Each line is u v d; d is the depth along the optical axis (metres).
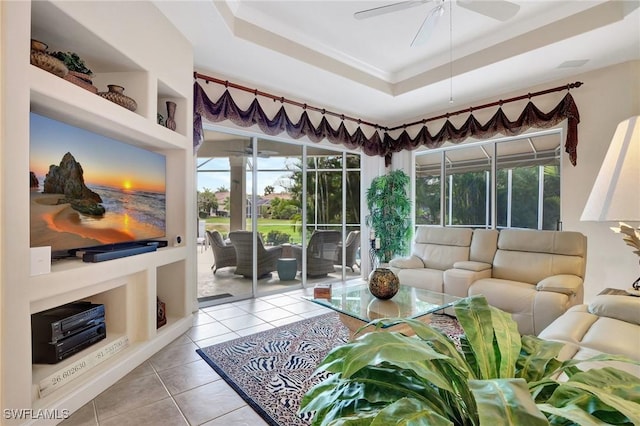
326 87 4.37
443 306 2.67
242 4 3.09
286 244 4.96
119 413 1.90
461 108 5.04
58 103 1.90
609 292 2.40
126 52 2.39
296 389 2.17
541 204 4.43
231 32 3.08
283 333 3.15
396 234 5.43
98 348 2.26
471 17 3.21
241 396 2.09
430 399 0.72
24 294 1.63
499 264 3.73
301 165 5.12
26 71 1.64
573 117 3.87
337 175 5.62
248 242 4.54
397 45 3.79
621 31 2.99
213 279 4.27
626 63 3.58
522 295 3.04
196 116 3.54
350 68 4.16
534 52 3.39
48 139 1.95
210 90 3.83
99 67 2.57
